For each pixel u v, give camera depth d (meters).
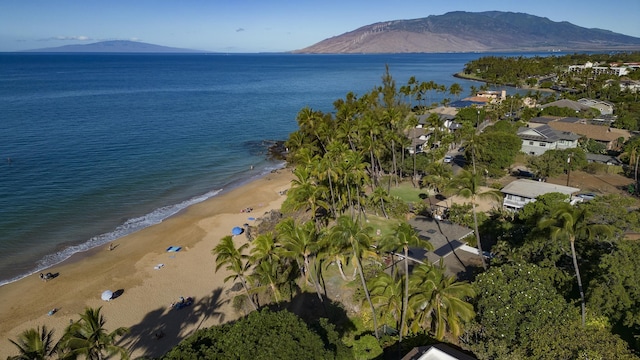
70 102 173.12
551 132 93.50
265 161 104.44
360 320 40.94
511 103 141.50
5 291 47.56
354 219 61.75
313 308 43.22
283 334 27.91
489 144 79.38
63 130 121.75
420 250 47.72
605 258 33.91
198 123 142.62
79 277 50.59
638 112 119.44
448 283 33.03
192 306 45.12
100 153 101.38
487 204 65.00
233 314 43.72
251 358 26.61
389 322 38.91
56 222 65.31
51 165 90.38
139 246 58.84
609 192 70.31
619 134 100.25
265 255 39.94
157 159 100.44
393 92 115.25
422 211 63.75
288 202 63.12
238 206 74.75
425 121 111.44
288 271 48.19
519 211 55.22
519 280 33.69
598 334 29.16
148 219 68.44
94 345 29.00
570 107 128.75
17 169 86.62
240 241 60.16
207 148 112.94
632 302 32.03
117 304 45.38
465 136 90.69
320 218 62.91
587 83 186.12
